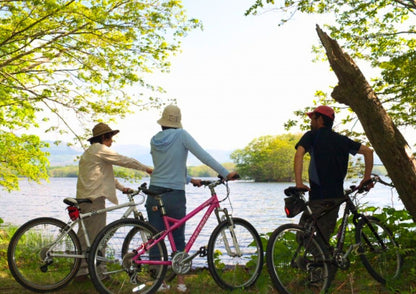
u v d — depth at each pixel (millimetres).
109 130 4605
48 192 96500
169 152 4145
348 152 4301
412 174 4234
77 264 4016
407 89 7852
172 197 4105
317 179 4223
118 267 3789
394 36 9156
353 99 4277
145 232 3949
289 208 3971
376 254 4496
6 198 72375
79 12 9430
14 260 3773
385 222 5082
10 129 13148
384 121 4230
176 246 4094
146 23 9586
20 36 9836
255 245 4289
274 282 3781
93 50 10141
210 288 4363
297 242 3961
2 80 11008
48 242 3916
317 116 4348
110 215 31828
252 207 51812
